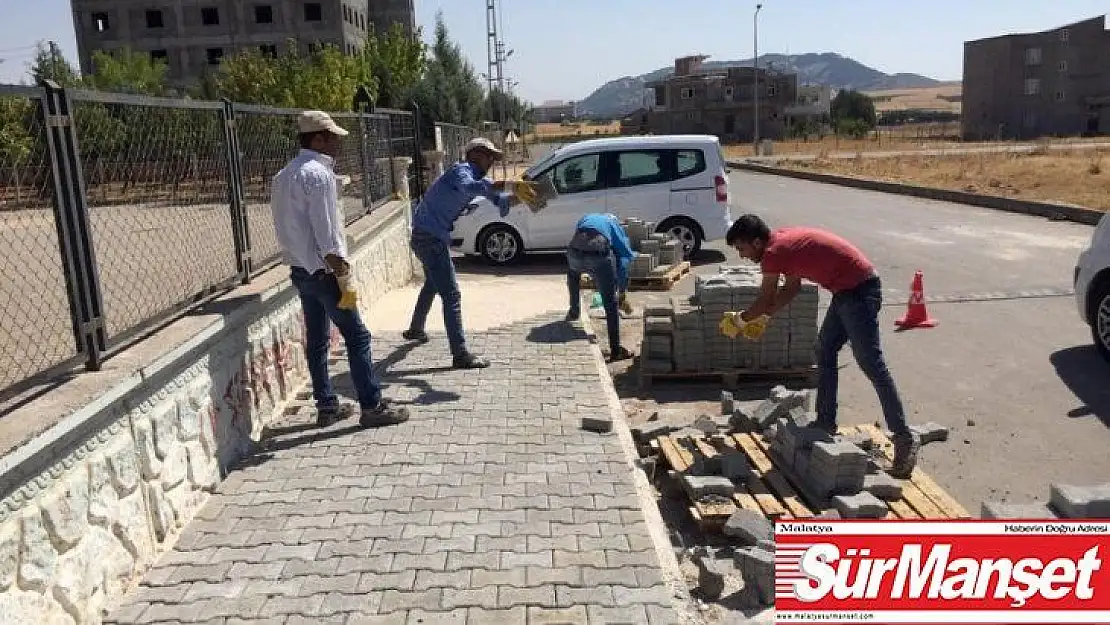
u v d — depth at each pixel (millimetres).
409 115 15656
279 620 3457
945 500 4715
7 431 3029
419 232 6648
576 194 13164
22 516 3006
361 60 39500
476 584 3678
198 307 5059
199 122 5379
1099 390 6773
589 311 9664
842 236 15539
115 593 3613
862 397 6852
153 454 4020
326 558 3928
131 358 3965
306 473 4898
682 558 4402
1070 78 75312
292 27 61781
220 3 61562
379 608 3521
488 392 6281
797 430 5238
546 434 5422
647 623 3393
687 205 13141
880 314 9539
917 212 19250
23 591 3002
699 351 7117
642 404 6844
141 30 61906
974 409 6473
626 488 4617
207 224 5953
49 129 3590
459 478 4766
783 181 31375
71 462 3338
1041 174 27422
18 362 4816
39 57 30953
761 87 87625
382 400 5656
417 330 7773
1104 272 7340
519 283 11516
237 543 4102
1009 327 8789
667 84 89688
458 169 6625
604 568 3793
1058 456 5559
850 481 4746
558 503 4434
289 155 7211
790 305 7094
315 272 5246
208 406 4707
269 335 5832
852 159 40156
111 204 4789
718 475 5195
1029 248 13578
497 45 63438
